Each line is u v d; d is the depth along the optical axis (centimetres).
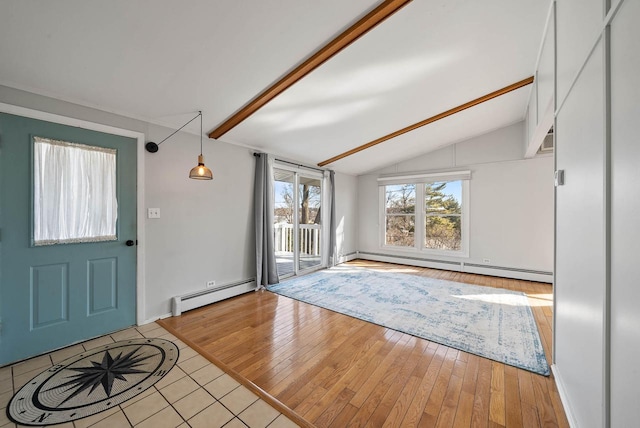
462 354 209
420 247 531
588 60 117
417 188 534
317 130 353
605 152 98
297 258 461
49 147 209
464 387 170
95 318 234
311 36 189
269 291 370
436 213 515
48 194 209
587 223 121
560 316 167
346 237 588
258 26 173
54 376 180
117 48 175
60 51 170
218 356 206
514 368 190
